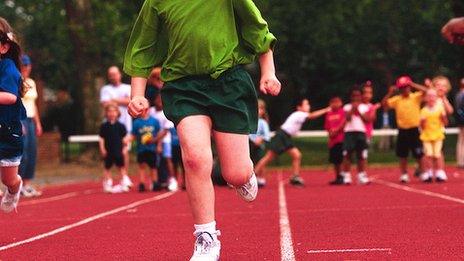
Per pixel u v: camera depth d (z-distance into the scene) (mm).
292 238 9617
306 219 12172
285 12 46531
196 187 7273
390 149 49969
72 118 53219
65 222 12938
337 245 8742
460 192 17422
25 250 9219
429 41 48812
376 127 53844
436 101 22203
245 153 7445
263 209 14500
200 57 7332
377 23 48188
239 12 7473
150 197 19141
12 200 10102
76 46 39625
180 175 24109
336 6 47094
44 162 37188
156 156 21703
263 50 7484
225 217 13023
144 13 7629
